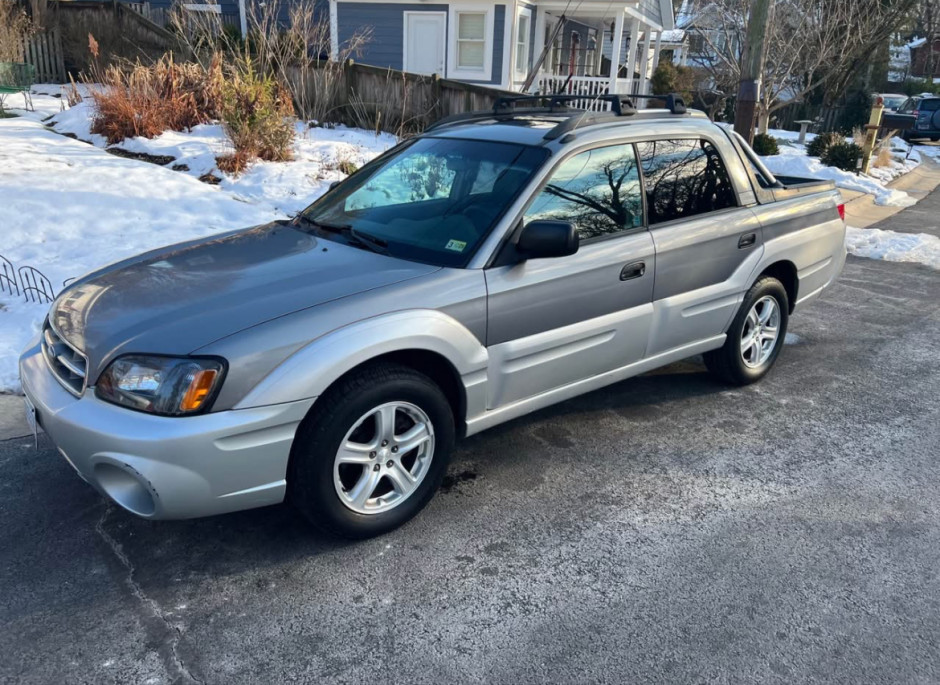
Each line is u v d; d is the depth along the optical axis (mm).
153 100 11672
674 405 4922
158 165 9938
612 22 23281
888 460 4250
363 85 14516
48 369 3279
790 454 4289
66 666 2607
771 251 4883
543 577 3154
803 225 5203
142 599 2961
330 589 3049
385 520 3352
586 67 24547
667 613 2951
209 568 3160
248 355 2869
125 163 9516
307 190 9703
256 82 11273
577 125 3959
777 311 5199
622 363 4223
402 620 2883
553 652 2732
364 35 18375
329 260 3557
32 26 16188
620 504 3727
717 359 5035
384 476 3369
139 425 2787
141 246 7121
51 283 6191
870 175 17203
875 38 25891
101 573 3111
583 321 3889
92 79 15477
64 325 3289
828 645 2799
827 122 28438
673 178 4367
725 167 4691
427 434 3412
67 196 7898
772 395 5137
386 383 3158
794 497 3832
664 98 4586
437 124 4789
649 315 4219
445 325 3309
